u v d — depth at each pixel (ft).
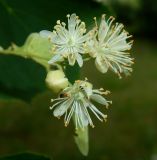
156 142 1.31
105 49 0.31
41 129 1.29
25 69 0.36
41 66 0.35
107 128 1.36
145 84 1.73
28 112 1.35
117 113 1.46
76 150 1.22
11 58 0.35
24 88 0.35
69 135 1.27
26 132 1.28
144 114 1.48
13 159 0.29
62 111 0.31
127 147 1.28
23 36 0.35
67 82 0.31
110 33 0.32
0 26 0.35
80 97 0.32
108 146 1.28
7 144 1.22
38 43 0.35
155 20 2.25
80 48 0.31
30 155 0.29
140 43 2.28
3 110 1.35
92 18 0.34
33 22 0.35
